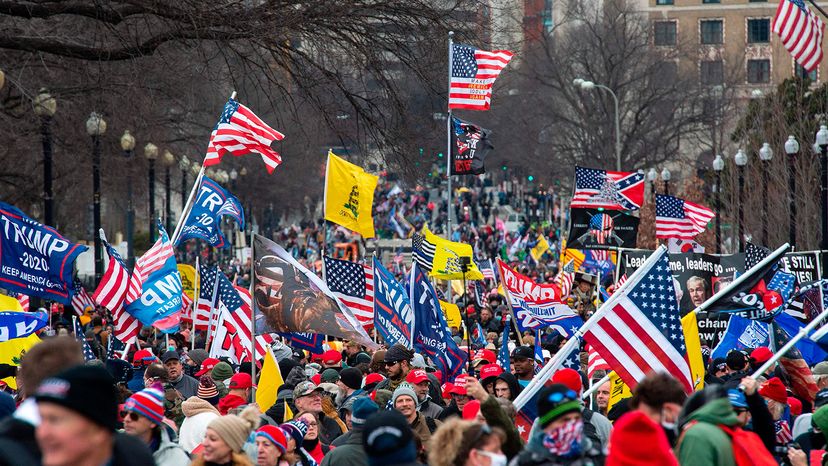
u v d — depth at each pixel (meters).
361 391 41.75
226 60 85.69
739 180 132.12
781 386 34.62
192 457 29.92
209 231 71.06
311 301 45.81
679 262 58.94
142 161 144.12
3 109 111.44
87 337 66.12
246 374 43.34
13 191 138.25
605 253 101.56
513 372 50.16
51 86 108.50
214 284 65.69
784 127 144.50
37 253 47.88
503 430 27.19
